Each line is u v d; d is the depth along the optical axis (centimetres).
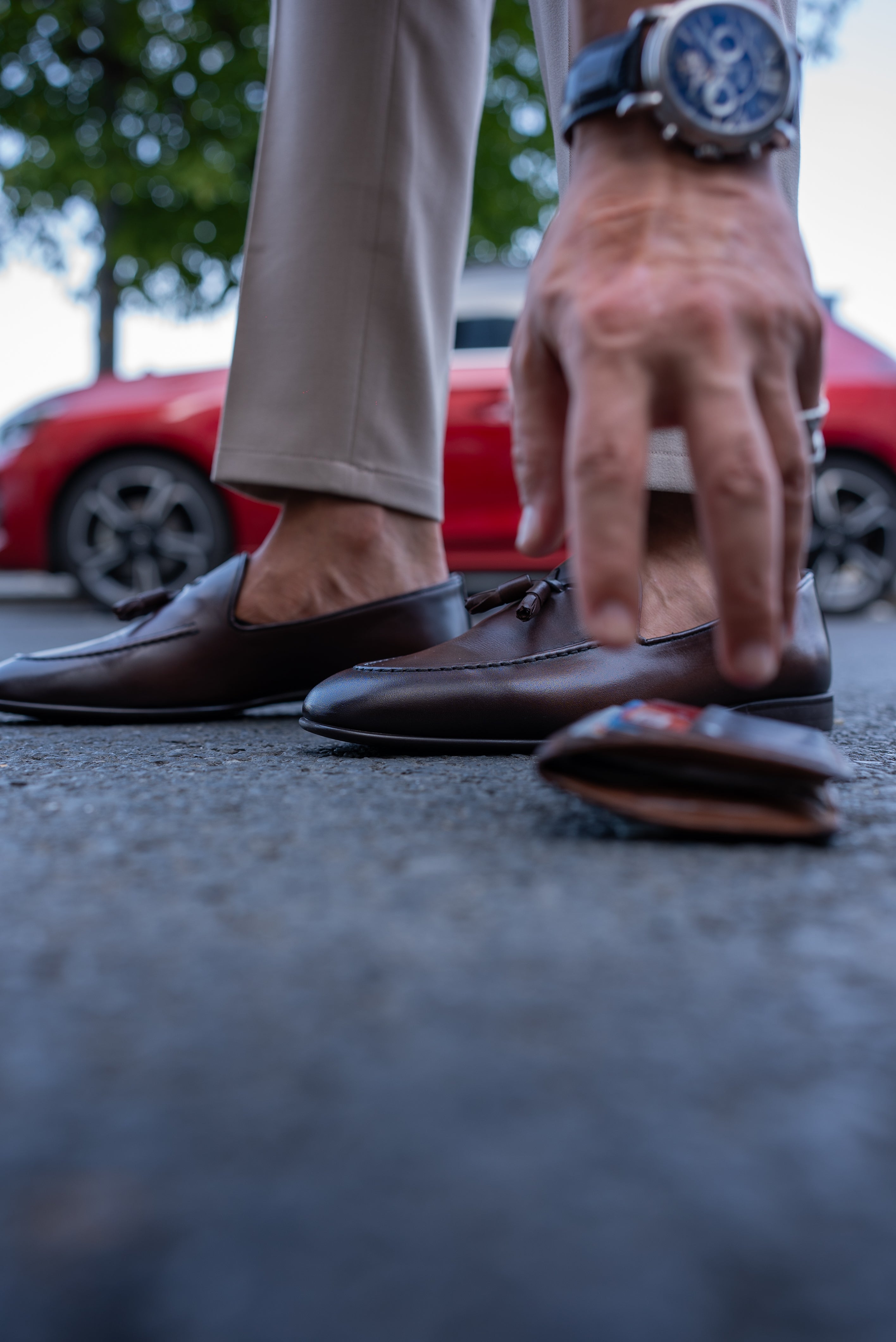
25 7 777
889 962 51
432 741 114
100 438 467
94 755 116
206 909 58
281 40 143
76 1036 42
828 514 485
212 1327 27
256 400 140
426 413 144
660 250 66
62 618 462
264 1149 35
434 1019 44
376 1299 28
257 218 142
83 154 773
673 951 52
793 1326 27
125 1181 33
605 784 74
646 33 71
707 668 116
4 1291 28
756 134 71
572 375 65
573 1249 30
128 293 841
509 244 865
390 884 63
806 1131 36
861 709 168
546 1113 37
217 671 145
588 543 61
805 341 70
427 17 139
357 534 144
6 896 61
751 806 72
